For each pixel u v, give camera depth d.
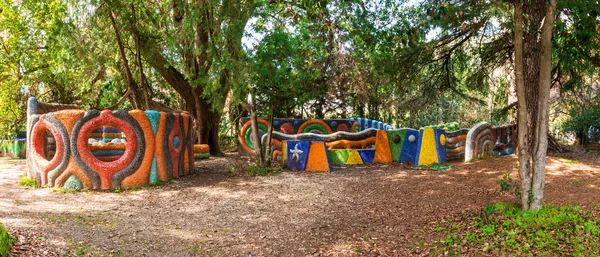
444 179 11.74
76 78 19.94
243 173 14.23
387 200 9.97
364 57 15.98
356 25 15.90
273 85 14.08
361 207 9.42
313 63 14.66
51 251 5.80
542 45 7.17
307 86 14.84
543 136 7.40
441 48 17.53
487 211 7.76
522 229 6.75
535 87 8.93
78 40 15.59
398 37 11.42
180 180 12.77
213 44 14.39
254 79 13.61
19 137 24.06
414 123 28.48
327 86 15.72
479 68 18.02
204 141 21.50
